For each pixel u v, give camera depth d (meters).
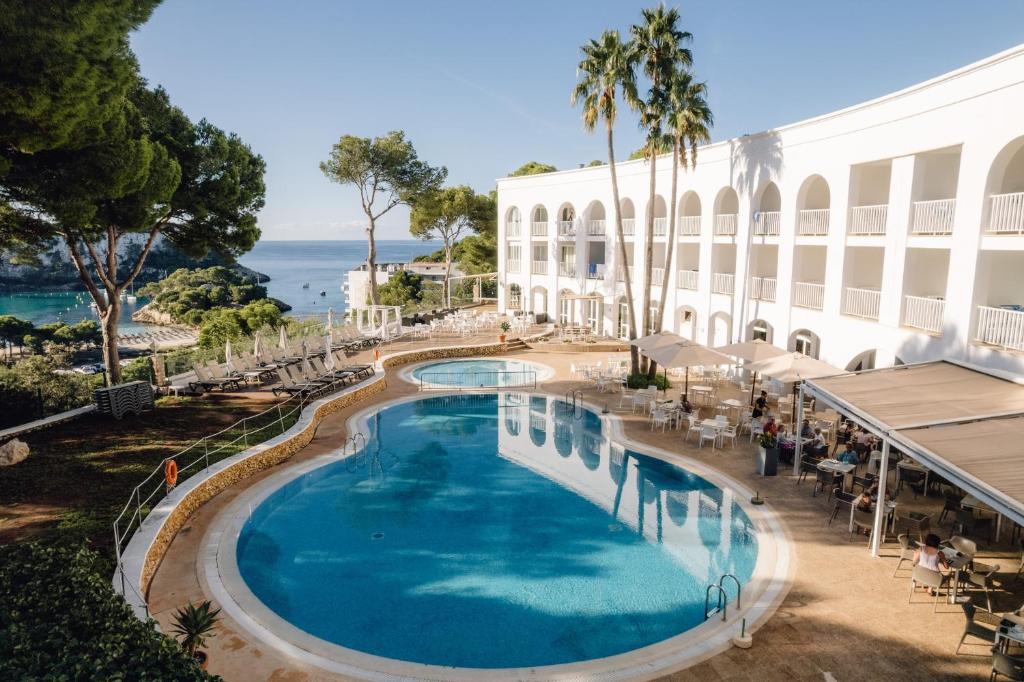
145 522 11.12
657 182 30.39
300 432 17.30
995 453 8.61
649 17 21.80
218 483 13.91
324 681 7.75
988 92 13.66
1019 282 16.33
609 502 14.13
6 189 12.27
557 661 8.41
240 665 8.02
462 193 51.00
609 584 10.54
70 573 6.93
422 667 8.17
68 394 19.30
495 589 10.37
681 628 9.20
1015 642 7.51
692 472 15.34
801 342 23.70
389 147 39.75
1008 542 11.16
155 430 16.39
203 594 9.75
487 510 13.72
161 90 19.02
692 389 23.03
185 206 19.44
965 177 14.35
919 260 18.28
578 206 36.62
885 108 17.03
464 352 31.27
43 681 4.96
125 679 5.26
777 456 15.12
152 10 10.52
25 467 13.42
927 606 9.28
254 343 26.41
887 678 7.65
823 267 23.48
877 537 10.93
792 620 8.98
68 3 9.16
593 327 37.59
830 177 19.41
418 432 19.59
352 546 11.97
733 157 24.59
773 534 11.88
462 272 62.03
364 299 62.00
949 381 12.19
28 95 9.17
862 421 11.12
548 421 20.67
